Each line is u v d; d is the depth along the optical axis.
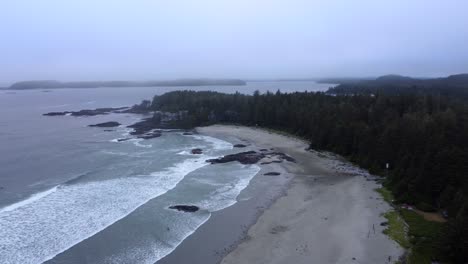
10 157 73.19
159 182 57.94
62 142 90.56
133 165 67.94
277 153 79.25
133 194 52.03
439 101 92.06
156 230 41.19
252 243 38.41
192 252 36.53
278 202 50.31
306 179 60.72
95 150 81.56
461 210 35.44
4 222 41.62
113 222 42.62
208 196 52.38
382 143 63.94
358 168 66.62
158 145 89.00
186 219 44.31
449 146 52.19
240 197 52.31
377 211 44.91
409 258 33.38
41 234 39.12
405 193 47.75
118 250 36.53
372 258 34.03
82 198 49.88
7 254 34.84
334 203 48.81
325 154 77.81
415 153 54.41
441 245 33.53
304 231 40.84
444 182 46.09
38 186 54.91
